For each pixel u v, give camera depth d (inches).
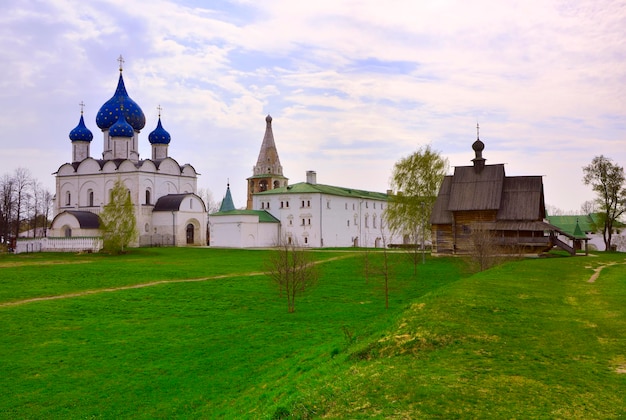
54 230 3794.3
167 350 1041.5
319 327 1220.5
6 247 3476.9
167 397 801.6
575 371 572.4
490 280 1212.5
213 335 1157.1
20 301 1476.4
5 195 4362.7
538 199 2635.3
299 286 1537.9
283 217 4165.8
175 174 4333.2
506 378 550.0
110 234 3117.6
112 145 4180.6
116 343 1087.6
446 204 2827.3
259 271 2198.6
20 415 743.1
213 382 850.1
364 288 1790.1
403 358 642.2
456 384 532.4
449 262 2444.6
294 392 622.8
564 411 467.5
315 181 4429.1
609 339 701.3
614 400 492.4
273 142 4965.6
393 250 3262.8
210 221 4040.4
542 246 2503.7
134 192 4040.4
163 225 4037.9
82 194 4249.5
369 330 903.1
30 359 976.9
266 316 1357.0
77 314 1336.1
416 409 476.4
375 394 521.3
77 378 885.2
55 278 1899.6
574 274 1461.6
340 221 4340.6
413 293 1683.1
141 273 2074.3
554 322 796.0
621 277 1374.3
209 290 1699.1
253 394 735.7
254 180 4864.7
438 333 713.0
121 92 4320.9
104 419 729.6
